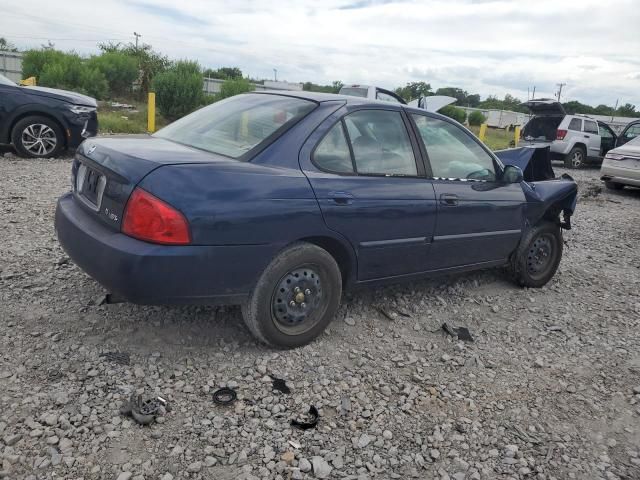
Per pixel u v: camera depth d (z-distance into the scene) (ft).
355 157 12.58
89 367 10.71
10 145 33.09
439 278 17.93
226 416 9.78
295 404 10.37
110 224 10.43
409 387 11.39
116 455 8.58
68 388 10.00
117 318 12.71
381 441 9.64
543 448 9.98
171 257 9.87
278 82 128.47
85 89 74.43
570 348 14.17
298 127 11.82
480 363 12.81
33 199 22.34
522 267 17.47
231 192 10.40
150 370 10.88
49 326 12.07
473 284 17.85
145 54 94.48
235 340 12.36
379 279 13.51
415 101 50.70
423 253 14.06
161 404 9.80
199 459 8.70
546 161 20.12
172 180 10.01
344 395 10.87
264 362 11.58
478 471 9.21
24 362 10.64
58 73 71.92
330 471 8.75
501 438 10.14
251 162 11.13
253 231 10.64
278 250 11.12
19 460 8.22
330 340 13.00
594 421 11.01
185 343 12.02
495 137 103.60
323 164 11.94
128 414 9.53
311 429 9.71
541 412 11.12
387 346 13.12
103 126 48.62
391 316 14.55
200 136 12.50
